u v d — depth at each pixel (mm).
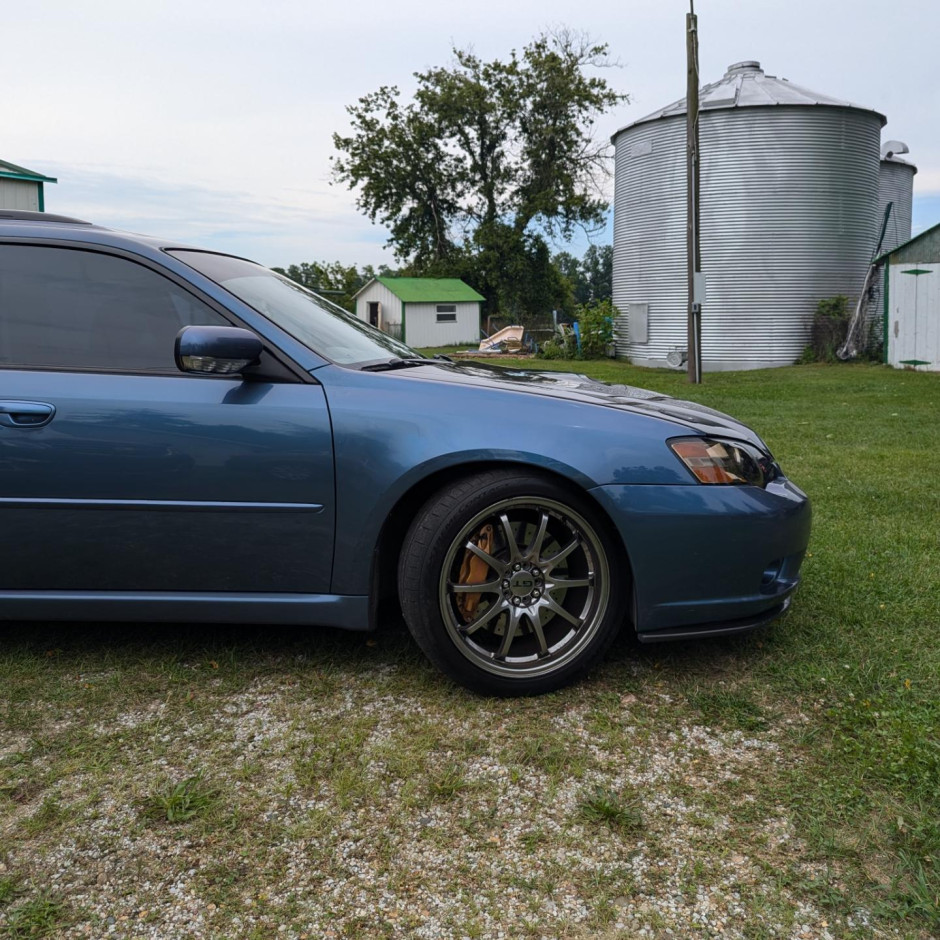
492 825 1936
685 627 2559
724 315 20859
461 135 42188
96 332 2586
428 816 1968
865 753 2180
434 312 40594
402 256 46000
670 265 21328
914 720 2295
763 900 1682
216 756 2215
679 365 21406
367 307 42906
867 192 20609
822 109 19641
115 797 2037
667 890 1720
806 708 2449
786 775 2107
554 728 2365
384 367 2766
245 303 2621
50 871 1779
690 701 2506
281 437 2467
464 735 2328
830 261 20406
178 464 2469
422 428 2461
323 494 2482
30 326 2586
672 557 2482
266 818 1960
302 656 2824
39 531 2512
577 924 1632
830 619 3082
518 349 32281
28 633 2994
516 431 2443
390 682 2646
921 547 3965
